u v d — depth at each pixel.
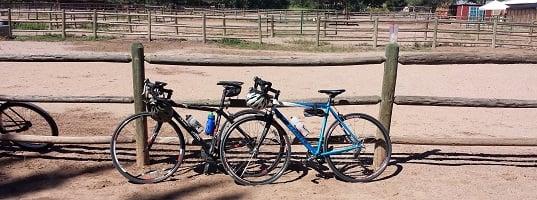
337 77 12.00
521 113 8.28
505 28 29.64
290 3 77.31
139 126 4.70
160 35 22.05
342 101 4.75
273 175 4.58
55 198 4.10
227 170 4.37
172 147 5.49
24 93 8.98
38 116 6.78
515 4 38.25
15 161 4.94
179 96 8.93
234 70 12.62
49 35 21.75
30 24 24.61
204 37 20.48
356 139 4.64
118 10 34.50
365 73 12.80
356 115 4.64
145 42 20.34
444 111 8.27
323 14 34.81
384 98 4.75
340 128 4.75
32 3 33.25
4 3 33.62
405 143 4.99
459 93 10.07
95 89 9.56
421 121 7.51
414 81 11.68
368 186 4.55
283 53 17.52
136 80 4.63
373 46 20.20
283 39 22.56
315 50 18.70
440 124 7.34
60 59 4.76
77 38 21.09
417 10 56.25
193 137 4.56
